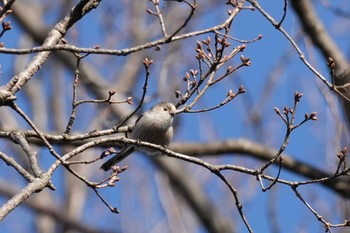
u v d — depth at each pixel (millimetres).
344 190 12945
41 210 15141
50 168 7094
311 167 13242
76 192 15633
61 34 8258
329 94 11484
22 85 7867
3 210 6461
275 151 13383
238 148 13305
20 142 7488
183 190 14312
